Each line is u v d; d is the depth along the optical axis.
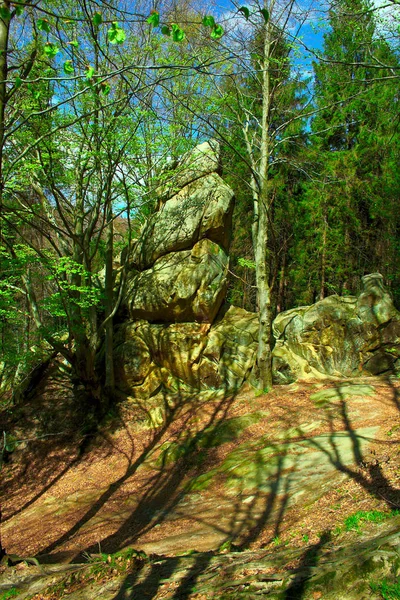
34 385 16.80
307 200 21.22
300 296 25.22
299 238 23.27
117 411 15.07
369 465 7.91
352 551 4.65
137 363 15.52
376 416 10.70
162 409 14.55
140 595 5.17
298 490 8.02
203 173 16.23
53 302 13.77
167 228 16.09
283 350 14.93
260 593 4.44
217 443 11.88
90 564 6.41
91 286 14.80
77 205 15.03
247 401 13.66
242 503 8.36
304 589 4.24
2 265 12.20
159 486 10.95
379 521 5.44
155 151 14.34
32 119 11.73
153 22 4.16
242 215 23.22
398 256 18.50
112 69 13.27
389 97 16.22
